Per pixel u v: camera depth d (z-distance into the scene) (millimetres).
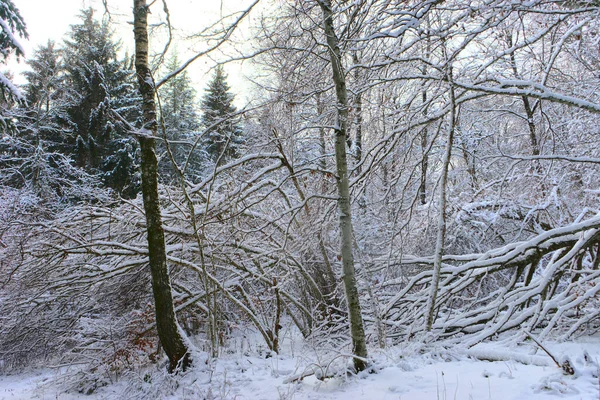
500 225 11070
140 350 8273
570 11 5922
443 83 7336
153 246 6562
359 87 7871
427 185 12789
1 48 12312
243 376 6074
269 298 9188
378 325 7082
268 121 8125
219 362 6730
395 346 7352
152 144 6758
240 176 8609
